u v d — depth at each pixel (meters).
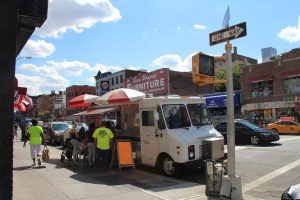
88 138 12.95
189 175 11.30
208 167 8.16
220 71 50.97
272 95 39.50
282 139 22.55
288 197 5.27
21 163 13.53
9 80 3.43
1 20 3.43
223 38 8.02
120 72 72.44
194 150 11.01
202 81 8.38
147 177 10.80
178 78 51.09
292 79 37.97
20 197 7.80
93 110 15.79
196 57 8.27
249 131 19.94
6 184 3.34
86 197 8.02
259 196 8.39
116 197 8.08
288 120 32.16
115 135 13.61
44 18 3.85
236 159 13.98
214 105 37.06
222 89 61.78
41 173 11.12
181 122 11.63
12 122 3.42
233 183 7.70
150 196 8.22
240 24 7.62
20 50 4.88
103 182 9.89
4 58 3.42
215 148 11.30
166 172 11.23
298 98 37.09
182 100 11.97
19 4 3.73
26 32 4.19
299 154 14.79
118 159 12.02
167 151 11.13
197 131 11.63
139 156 12.46
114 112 14.98
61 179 10.18
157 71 46.97
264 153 15.41
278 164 12.59
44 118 101.00
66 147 14.85
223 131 21.66
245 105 42.19
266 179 10.27
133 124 12.89
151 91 48.25
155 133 11.60
